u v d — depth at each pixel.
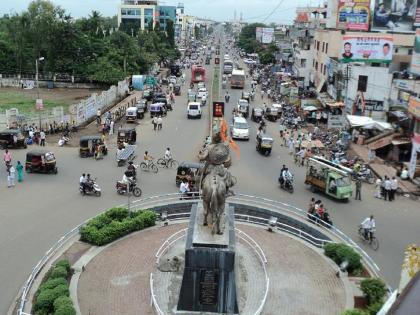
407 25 68.75
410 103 46.94
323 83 74.12
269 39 152.75
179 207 30.80
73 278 21.16
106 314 18.80
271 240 26.23
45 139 49.66
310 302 20.20
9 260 23.69
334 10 81.12
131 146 44.12
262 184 37.84
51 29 91.69
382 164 44.66
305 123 61.22
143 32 123.38
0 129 50.72
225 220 21.17
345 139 50.12
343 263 23.00
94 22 109.00
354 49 61.34
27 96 81.69
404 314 7.75
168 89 88.44
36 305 18.64
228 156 20.27
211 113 65.56
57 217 29.38
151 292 19.72
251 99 79.94
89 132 54.09
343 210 33.34
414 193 37.22
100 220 26.25
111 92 73.00
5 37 103.38
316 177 36.31
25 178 37.03
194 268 18.81
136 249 24.39
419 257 18.44
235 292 18.98
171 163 41.81
